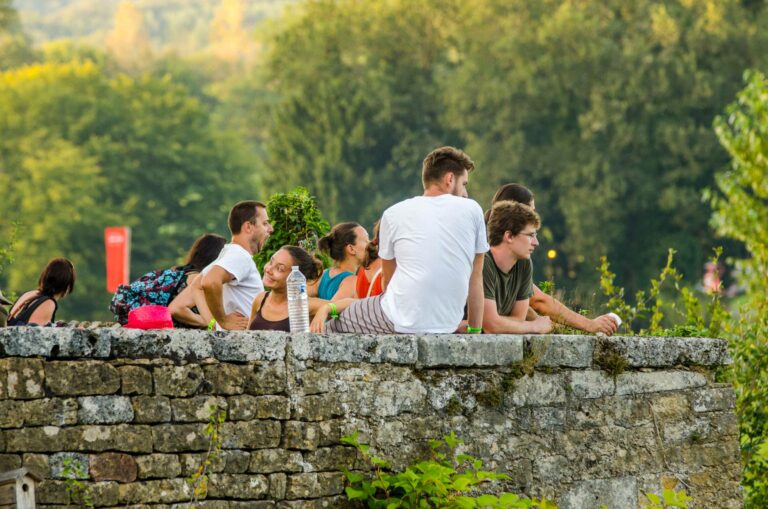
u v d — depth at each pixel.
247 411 11.62
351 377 12.22
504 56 86.12
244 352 11.64
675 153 77.44
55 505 10.76
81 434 10.91
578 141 81.19
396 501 12.10
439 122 89.56
